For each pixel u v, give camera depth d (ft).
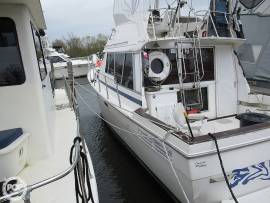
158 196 14.65
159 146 12.17
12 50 8.43
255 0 21.26
